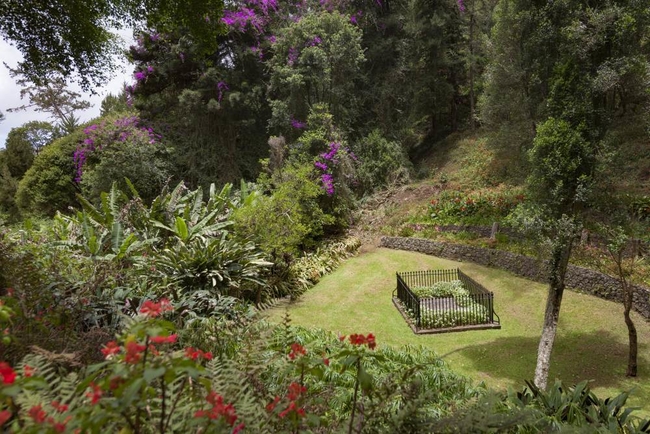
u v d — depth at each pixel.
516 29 8.61
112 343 1.17
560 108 6.94
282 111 19.39
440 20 20.58
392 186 19.88
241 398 1.48
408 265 14.10
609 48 6.81
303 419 1.34
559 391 3.61
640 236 9.79
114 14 7.41
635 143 8.33
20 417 1.04
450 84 21.72
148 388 1.10
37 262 4.16
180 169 20.97
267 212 11.42
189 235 9.66
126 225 9.79
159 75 20.56
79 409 0.98
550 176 6.77
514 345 8.44
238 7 20.36
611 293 9.55
